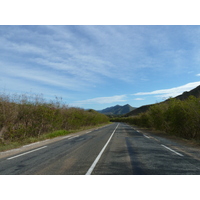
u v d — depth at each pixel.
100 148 9.43
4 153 8.30
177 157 7.16
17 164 6.10
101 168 5.55
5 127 12.23
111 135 17.20
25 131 14.19
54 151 8.58
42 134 16.61
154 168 5.54
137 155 7.57
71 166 5.79
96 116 43.00
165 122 18.98
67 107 23.98
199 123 13.27
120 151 8.53
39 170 5.36
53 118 18.45
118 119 124.31
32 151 8.65
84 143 11.47
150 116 24.77
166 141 12.63
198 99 13.09
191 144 11.19
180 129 16.33
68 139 13.91
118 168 5.54
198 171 5.24
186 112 14.16
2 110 12.12
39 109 15.95
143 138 14.54
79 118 28.17
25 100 15.02
